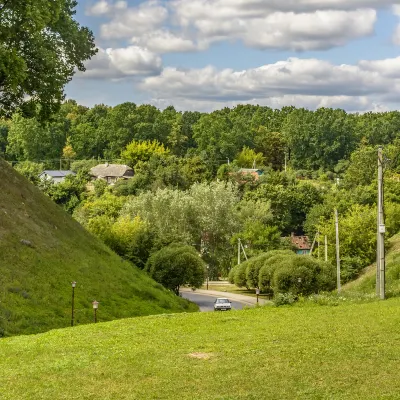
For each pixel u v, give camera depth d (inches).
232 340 787.4
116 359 700.7
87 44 1998.0
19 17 1670.8
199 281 2628.0
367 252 3073.3
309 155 7716.5
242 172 5689.0
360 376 575.5
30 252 1694.1
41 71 1817.2
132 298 1836.9
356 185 5231.3
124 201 4370.1
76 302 1599.4
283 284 2438.5
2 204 1823.3
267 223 4434.1
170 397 543.5
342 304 1128.8
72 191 5014.8
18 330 1311.5
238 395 537.0
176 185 4771.2
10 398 553.9
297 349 698.2
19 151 6968.5
